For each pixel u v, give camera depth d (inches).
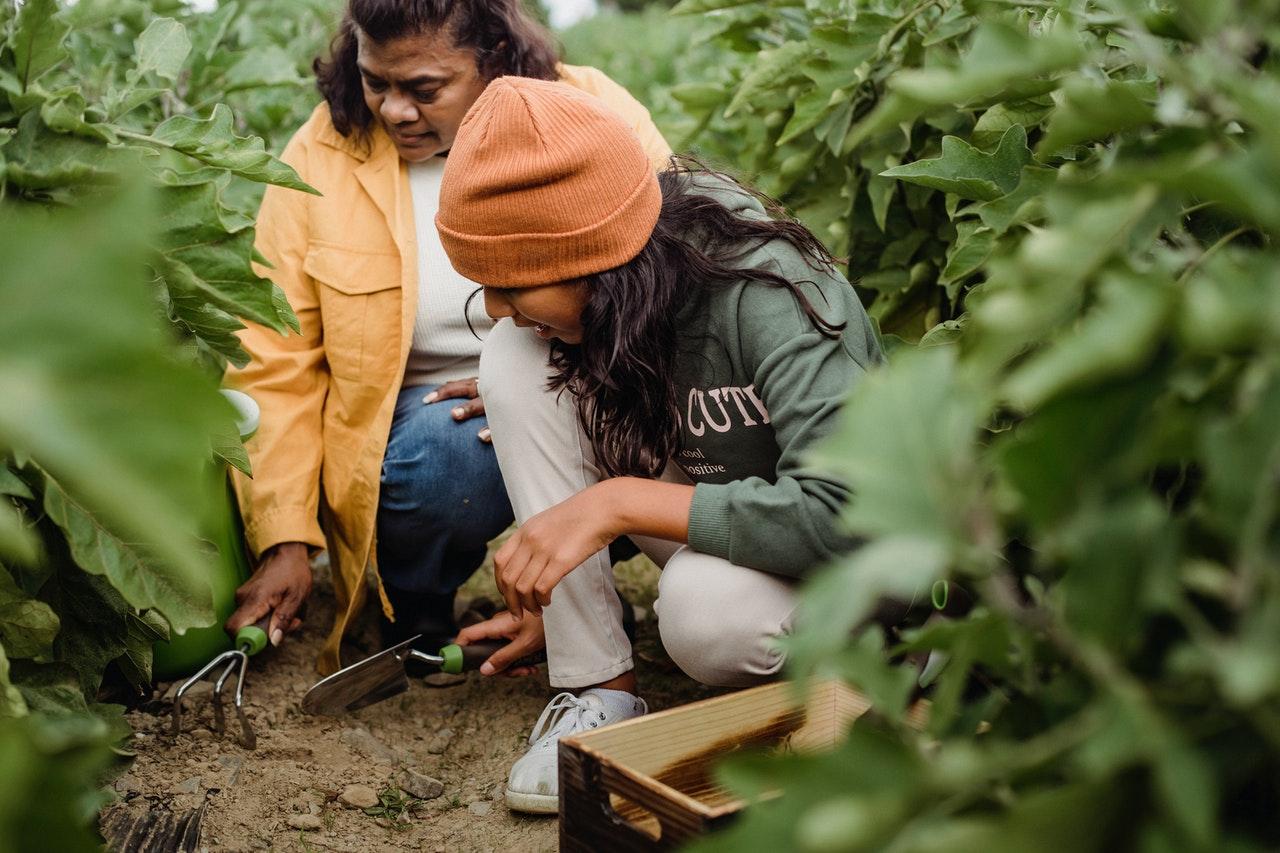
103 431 24.2
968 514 29.0
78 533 46.3
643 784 51.1
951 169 58.0
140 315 24.2
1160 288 27.8
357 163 90.0
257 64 105.4
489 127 63.5
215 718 80.9
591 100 64.8
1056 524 29.7
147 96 64.8
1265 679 24.8
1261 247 44.1
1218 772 28.0
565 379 72.3
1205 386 31.0
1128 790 28.0
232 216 62.6
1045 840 27.1
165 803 70.8
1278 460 27.8
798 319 66.3
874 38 83.9
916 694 59.0
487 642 88.2
